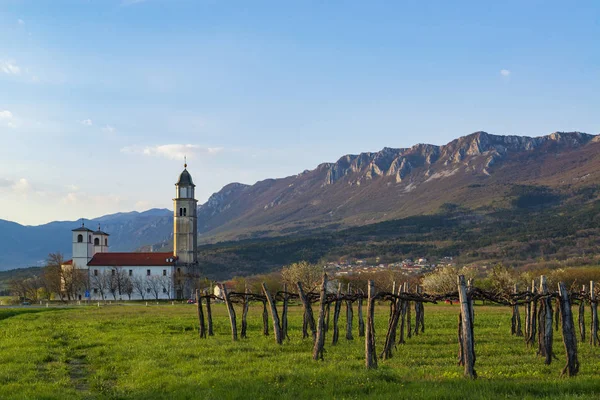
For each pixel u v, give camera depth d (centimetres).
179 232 18725
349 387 2309
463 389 2197
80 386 2752
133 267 18075
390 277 13825
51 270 17362
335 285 12262
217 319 6831
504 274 11512
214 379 2623
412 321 6250
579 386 2205
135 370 3002
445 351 3631
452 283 12369
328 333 4856
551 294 3091
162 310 9669
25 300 16300
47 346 4138
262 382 2511
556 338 4366
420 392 2158
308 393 2247
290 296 4756
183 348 3806
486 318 6694
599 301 4303
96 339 4544
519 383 2278
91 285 17912
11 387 2562
